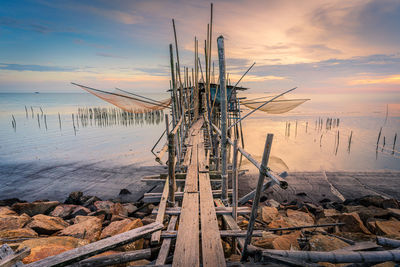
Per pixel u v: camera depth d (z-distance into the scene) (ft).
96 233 19.40
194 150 29.55
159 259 9.73
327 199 45.24
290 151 95.09
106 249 8.27
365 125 194.80
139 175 59.88
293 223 21.77
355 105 517.96
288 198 47.24
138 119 217.77
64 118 221.05
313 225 20.35
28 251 7.93
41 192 49.73
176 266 8.79
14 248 12.62
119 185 53.31
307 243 14.67
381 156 88.22
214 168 25.62
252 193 12.85
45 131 140.97
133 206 33.58
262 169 8.50
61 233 18.83
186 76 43.06
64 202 43.88
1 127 156.04
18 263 7.38
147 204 34.09
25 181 55.88
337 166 72.54
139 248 15.11
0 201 38.19
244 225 20.65
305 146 106.32
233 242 13.74
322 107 446.19
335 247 13.33
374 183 56.24
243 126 186.50
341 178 59.57
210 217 12.84
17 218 20.43
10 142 104.99
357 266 8.31
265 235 17.37
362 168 70.28
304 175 61.57
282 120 235.61
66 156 79.46
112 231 19.34
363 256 7.23
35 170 63.98
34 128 153.58
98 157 78.07
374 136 139.03
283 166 70.38
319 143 114.62
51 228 20.20
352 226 19.95
